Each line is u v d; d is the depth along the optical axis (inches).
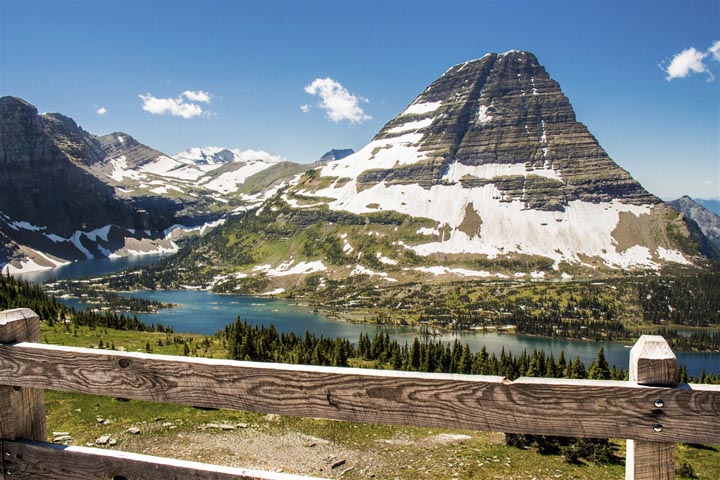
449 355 4372.5
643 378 203.2
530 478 1305.4
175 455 1366.9
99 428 1503.4
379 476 1302.9
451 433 1674.5
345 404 225.6
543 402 208.7
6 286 6269.7
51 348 256.4
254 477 225.8
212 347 4338.1
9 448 261.0
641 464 205.2
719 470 1505.9
